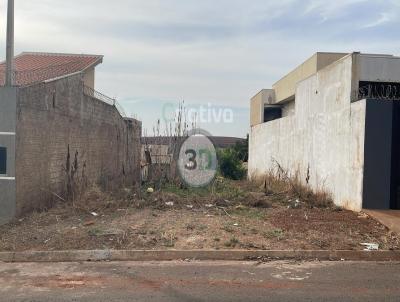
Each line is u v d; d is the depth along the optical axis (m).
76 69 19.38
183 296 5.64
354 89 12.22
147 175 17.16
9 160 9.94
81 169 15.02
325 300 5.49
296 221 10.20
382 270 7.01
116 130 20.61
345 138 12.50
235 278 6.49
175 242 8.26
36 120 11.06
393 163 11.31
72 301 5.45
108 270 6.94
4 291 5.87
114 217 10.32
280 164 20.52
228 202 12.45
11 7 10.08
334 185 13.22
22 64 20.95
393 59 13.12
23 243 8.13
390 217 10.29
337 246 8.15
